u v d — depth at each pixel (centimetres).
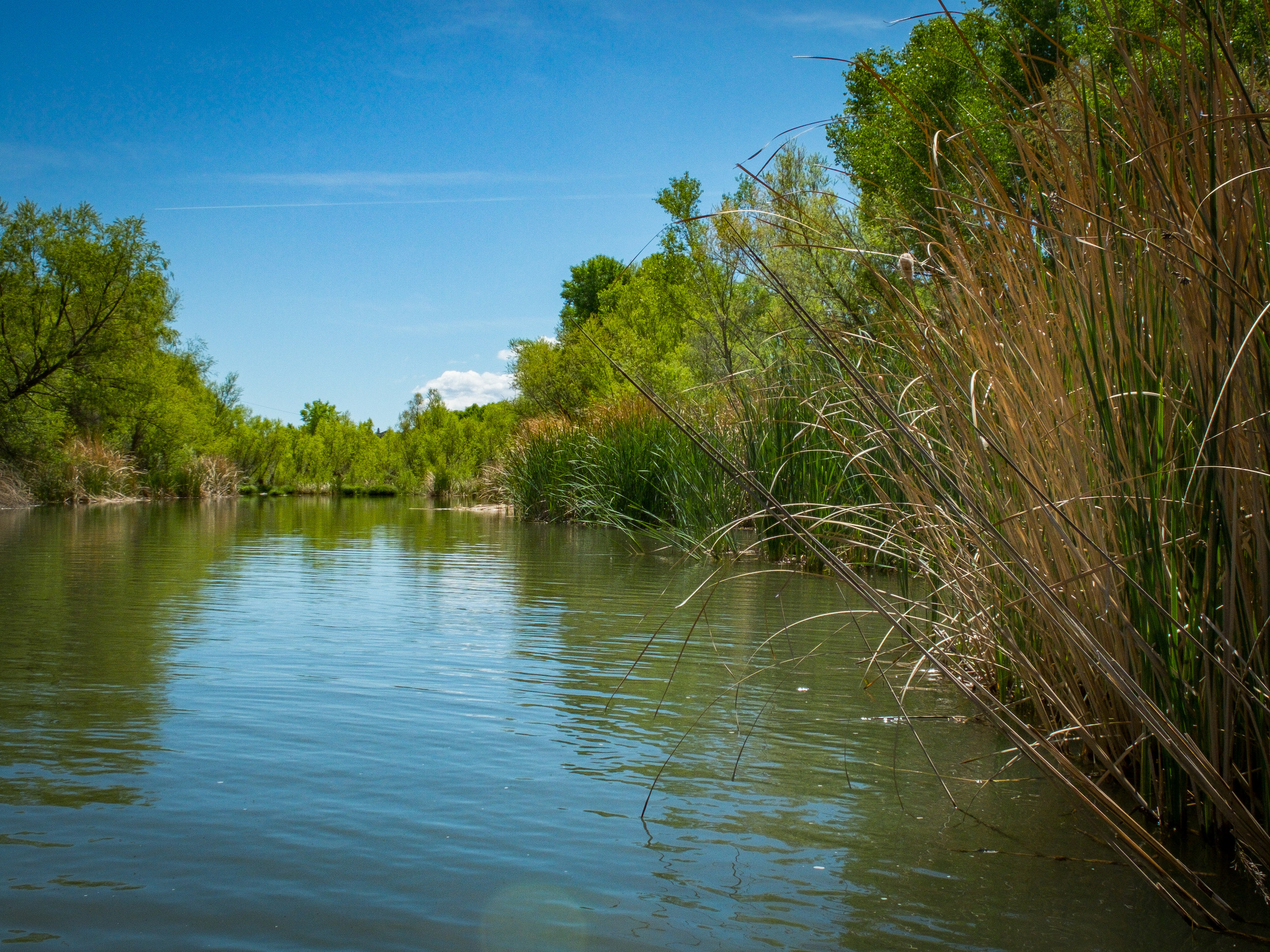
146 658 343
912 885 166
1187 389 193
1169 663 187
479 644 381
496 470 2139
